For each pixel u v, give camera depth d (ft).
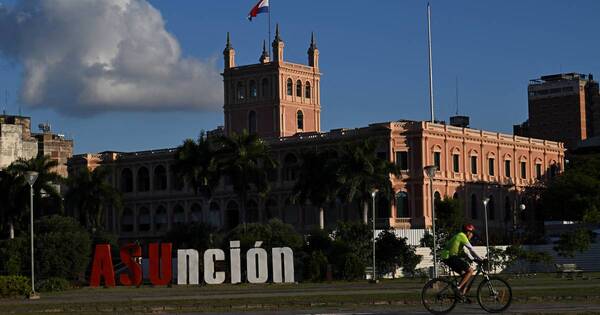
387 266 344.90
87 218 494.59
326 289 230.27
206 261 287.89
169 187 563.07
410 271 346.54
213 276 287.07
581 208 507.30
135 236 572.10
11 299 213.66
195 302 167.53
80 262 336.08
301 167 421.18
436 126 492.95
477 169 521.24
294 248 341.41
